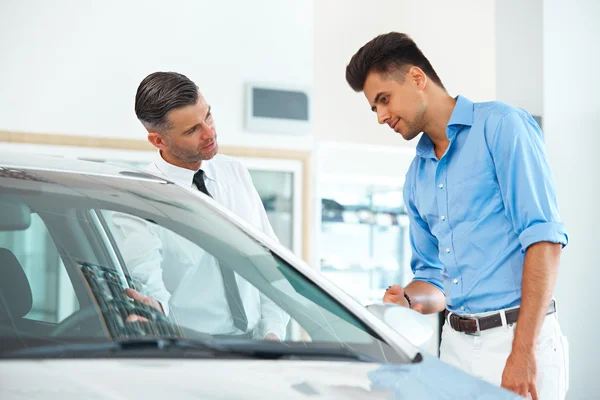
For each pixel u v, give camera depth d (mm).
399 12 7359
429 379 1728
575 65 6426
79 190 2037
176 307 1960
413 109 2734
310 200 6469
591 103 6438
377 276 7492
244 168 3225
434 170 2807
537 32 6379
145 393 1407
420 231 2957
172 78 2977
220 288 1999
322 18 7074
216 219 2178
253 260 2080
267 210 6309
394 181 7570
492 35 7570
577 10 6434
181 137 2961
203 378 1513
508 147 2594
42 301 1882
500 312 2641
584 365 6312
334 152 7289
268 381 1553
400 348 1901
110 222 2004
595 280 6379
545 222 2521
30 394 1338
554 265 2523
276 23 6438
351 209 7391
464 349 2738
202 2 6199
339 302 2029
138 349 1615
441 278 2982
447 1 7492
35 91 5707
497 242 2662
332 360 1750
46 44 5742
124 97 5926
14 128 5645
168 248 2020
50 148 5730
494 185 2662
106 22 5910
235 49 6289
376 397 1570
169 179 2295
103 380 1435
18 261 1885
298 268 2123
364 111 7227
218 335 1926
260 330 1946
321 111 7051
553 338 2615
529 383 2498
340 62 7141
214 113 6203
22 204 1927
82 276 1918
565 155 6355
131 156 5914
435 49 7434
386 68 2727
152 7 6047
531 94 6402
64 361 1505
